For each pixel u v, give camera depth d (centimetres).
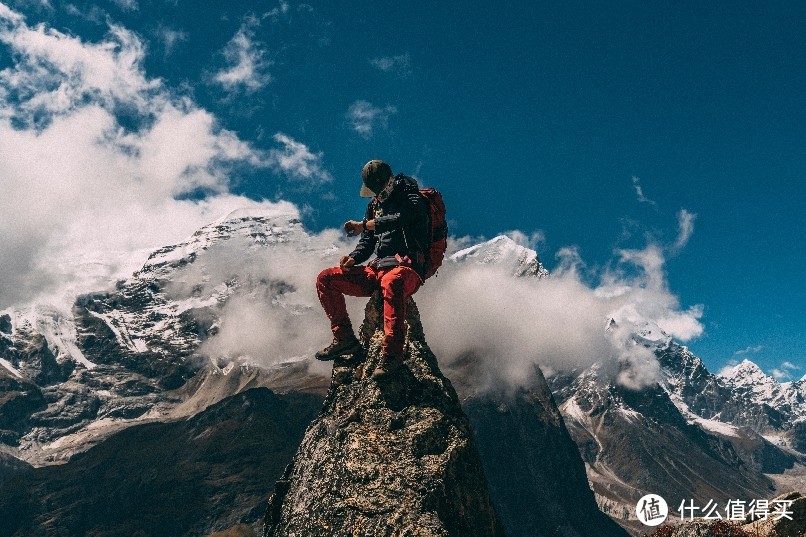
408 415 418
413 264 427
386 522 371
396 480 387
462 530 390
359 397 430
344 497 385
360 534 371
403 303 420
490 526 406
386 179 433
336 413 429
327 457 408
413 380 434
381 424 413
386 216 423
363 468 392
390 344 417
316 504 393
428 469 394
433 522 371
